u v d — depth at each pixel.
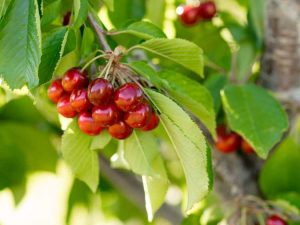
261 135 0.96
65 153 0.81
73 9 0.76
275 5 1.06
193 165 0.74
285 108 1.07
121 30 0.79
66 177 1.69
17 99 1.22
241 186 1.09
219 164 1.08
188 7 1.14
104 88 0.73
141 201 1.23
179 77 0.84
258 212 1.03
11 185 1.26
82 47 0.79
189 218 1.08
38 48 0.71
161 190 0.82
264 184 1.10
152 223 1.48
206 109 0.79
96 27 0.78
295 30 1.06
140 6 1.07
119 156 0.88
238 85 1.00
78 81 0.76
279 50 1.07
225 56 1.10
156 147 0.81
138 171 0.80
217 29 1.14
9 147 1.24
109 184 1.39
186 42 0.77
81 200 1.33
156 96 0.74
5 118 1.24
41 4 0.73
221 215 1.08
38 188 1.82
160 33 0.80
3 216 2.02
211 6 1.14
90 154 0.82
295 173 1.09
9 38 0.72
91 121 0.76
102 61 0.79
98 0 0.82
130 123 0.75
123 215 1.48
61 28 0.75
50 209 1.91
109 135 0.80
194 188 0.75
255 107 0.97
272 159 1.09
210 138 1.06
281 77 1.08
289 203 1.02
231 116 0.97
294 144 1.09
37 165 1.26
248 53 1.09
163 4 1.10
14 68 0.71
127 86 0.74
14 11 0.72
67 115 0.78
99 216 1.48
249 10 1.11
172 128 0.75
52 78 0.77
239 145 1.08
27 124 1.25
